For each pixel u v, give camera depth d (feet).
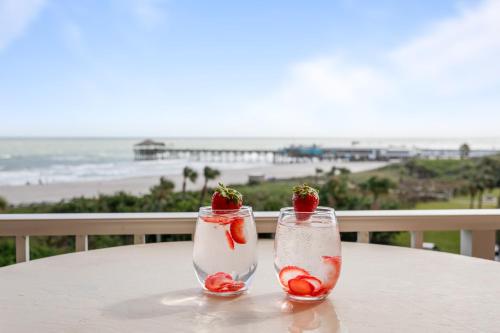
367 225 5.21
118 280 3.14
